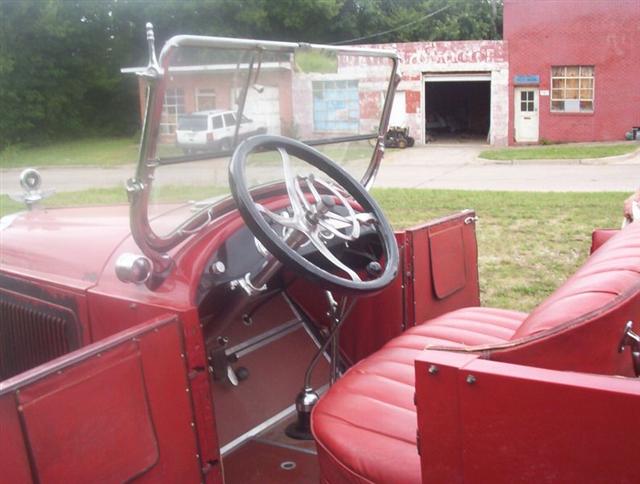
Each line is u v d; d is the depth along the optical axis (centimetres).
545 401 132
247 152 201
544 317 157
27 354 225
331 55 241
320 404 202
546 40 1995
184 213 202
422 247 276
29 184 289
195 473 178
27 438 140
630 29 1911
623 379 131
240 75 207
